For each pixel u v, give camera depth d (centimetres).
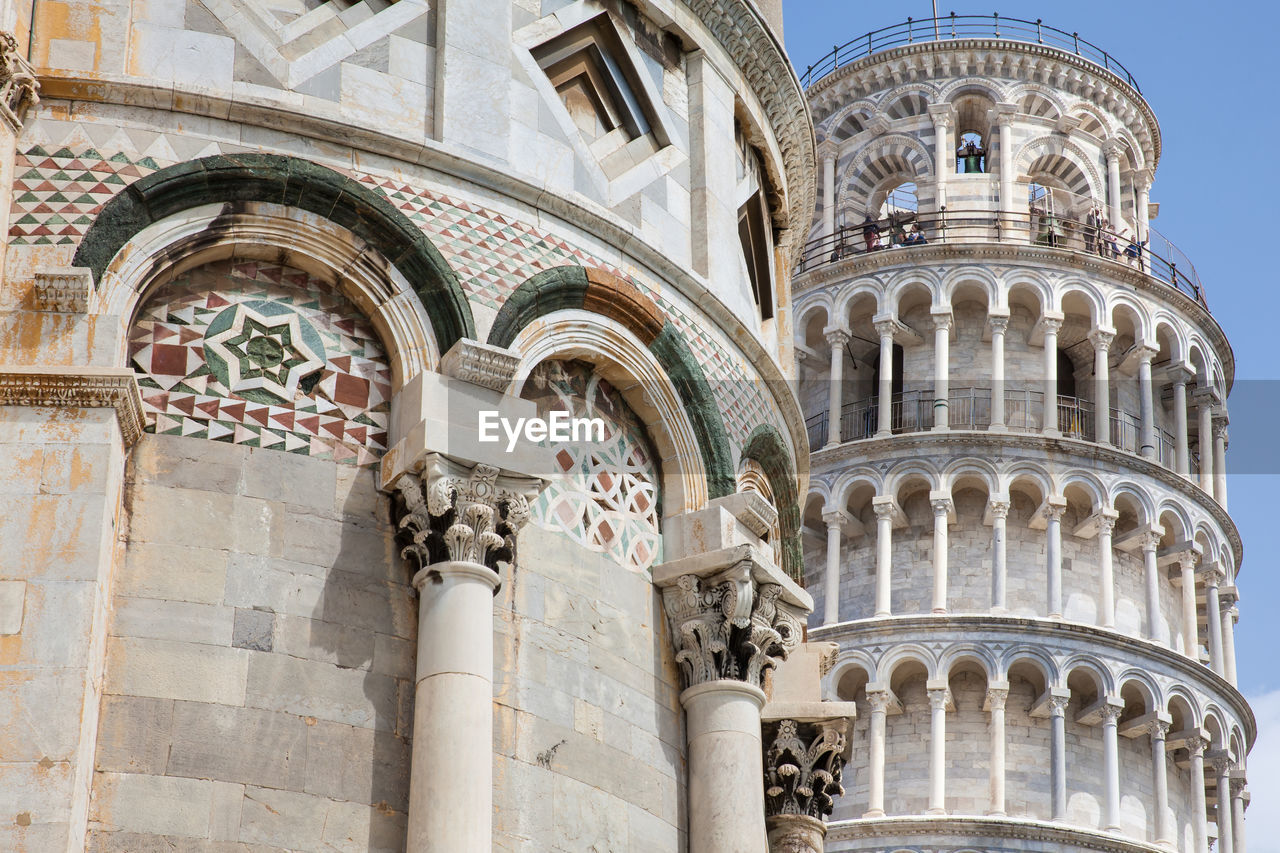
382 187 1491
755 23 1900
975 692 6253
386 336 1473
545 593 1482
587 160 1658
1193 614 6544
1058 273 6806
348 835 1306
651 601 1590
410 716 1366
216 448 1380
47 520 1269
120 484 1327
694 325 1689
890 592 6425
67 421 1301
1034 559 6481
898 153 7294
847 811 6153
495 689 1412
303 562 1371
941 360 6700
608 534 1570
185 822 1257
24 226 1375
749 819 1533
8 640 1230
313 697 1334
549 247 1561
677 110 1819
